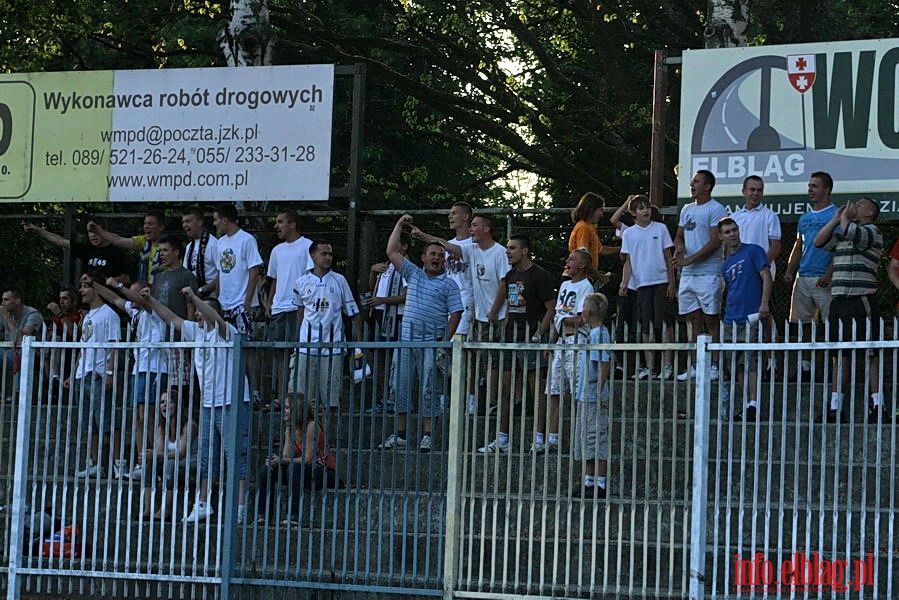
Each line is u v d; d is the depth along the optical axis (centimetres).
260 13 5719
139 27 8306
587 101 8744
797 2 7650
